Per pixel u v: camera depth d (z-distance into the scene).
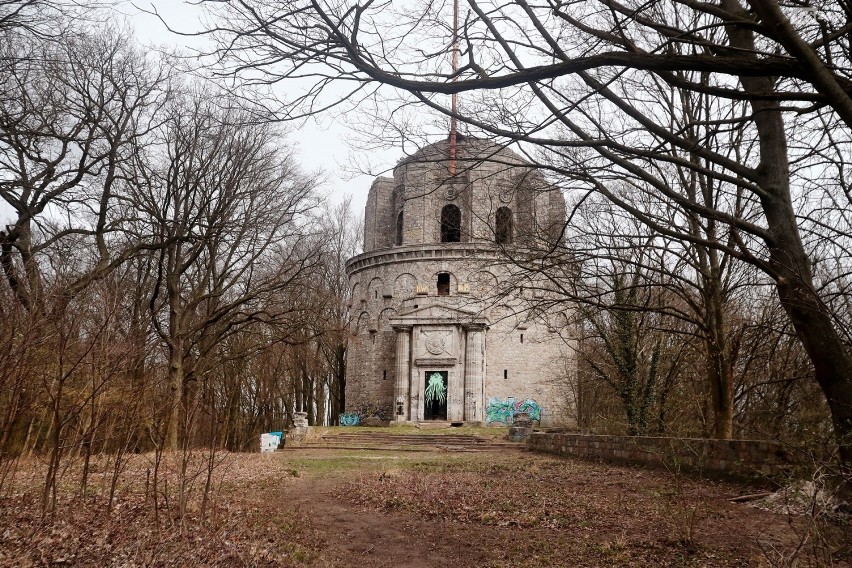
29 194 22.20
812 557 8.45
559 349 51.94
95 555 9.52
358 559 9.59
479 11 9.82
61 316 13.64
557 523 11.75
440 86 8.54
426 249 53.16
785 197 10.57
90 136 22.73
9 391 14.11
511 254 17.34
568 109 9.69
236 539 10.48
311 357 42.03
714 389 18.98
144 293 31.84
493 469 22.02
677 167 17.98
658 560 9.05
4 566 8.86
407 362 50.25
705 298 18.97
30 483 15.99
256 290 30.14
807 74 7.33
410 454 30.83
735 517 11.69
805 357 19.78
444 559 9.57
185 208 28.05
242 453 28.64
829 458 8.60
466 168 11.79
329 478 19.47
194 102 27.70
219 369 31.77
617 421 28.52
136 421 15.03
